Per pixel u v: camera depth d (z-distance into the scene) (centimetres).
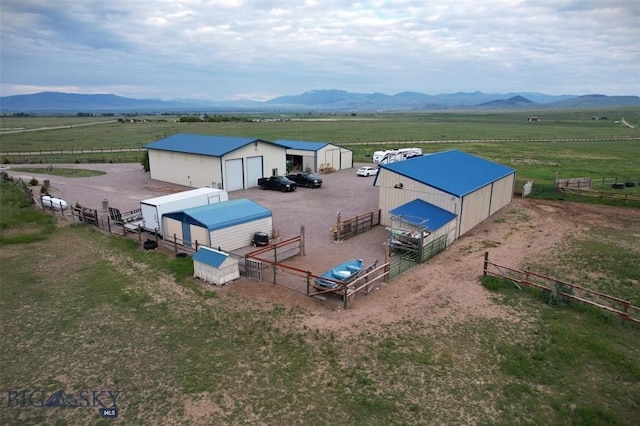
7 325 1719
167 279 2156
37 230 2997
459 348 1540
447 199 2825
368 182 4938
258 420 1187
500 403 1260
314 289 1995
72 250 2597
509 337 1611
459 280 2144
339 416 1202
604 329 1673
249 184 4684
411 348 1534
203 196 3114
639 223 3139
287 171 5384
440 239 2589
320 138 10238
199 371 1411
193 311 1823
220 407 1239
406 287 2056
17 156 7294
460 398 1280
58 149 8294
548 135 11225
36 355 1511
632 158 6838
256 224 2745
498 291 2006
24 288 2061
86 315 1795
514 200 3950
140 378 1379
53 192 4284
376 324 1698
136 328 1689
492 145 8719
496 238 2864
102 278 2172
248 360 1471
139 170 5753
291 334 1631
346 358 1476
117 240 2755
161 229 2797
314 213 3491
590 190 4188
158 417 1202
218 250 2280
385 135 11262
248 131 12306
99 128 13550
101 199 4006
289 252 2519
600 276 2205
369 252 2572
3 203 3697
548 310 1823
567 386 1341
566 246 2648
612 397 1294
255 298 1934
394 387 1326
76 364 1458
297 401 1262
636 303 1906
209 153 4378
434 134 11588
